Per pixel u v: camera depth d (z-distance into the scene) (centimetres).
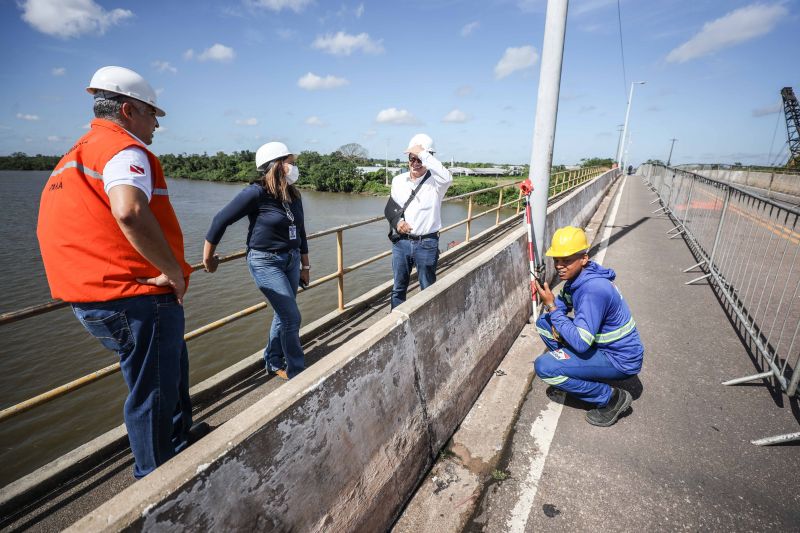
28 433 937
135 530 90
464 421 257
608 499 207
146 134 181
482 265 302
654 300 487
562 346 291
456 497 204
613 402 262
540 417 269
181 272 172
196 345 1341
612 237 845
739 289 486
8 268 2152
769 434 256
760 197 450
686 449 243
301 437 137
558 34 370
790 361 339
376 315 432
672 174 1173
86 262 155
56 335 1432
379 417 178
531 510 200
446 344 243
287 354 284
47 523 183
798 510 202
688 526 193
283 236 270
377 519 173
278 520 126
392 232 375
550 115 390
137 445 186
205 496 106
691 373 327
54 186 158
